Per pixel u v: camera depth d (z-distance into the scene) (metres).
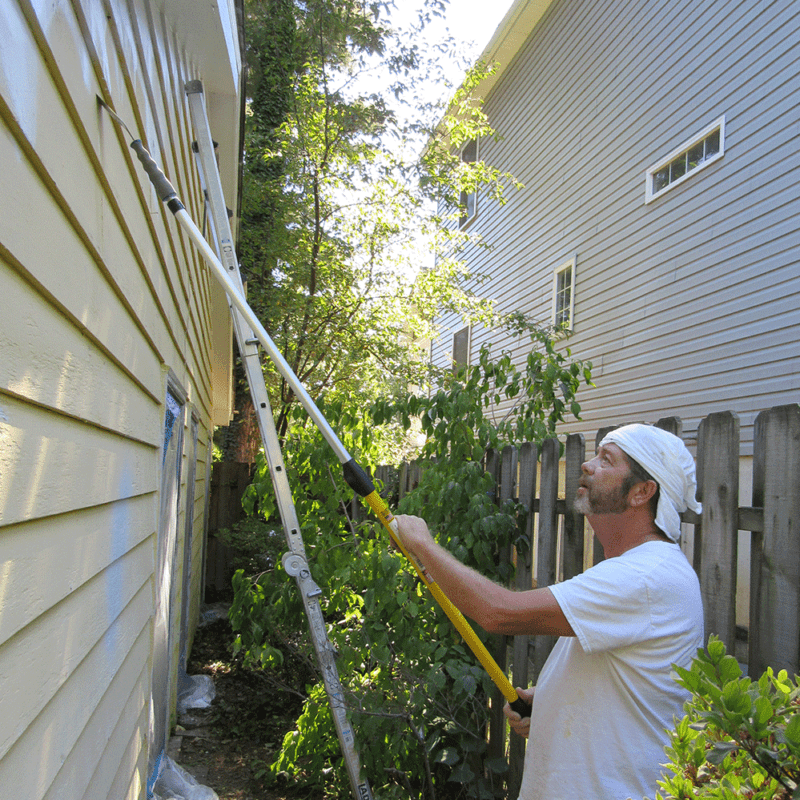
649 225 6.64
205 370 5.80
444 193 8.07
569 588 1.34
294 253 7.87
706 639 1.78
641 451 1.47
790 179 4.98
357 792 2.21
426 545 1.53
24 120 0.84
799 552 1.50
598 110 7.66
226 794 3.04
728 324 5.50
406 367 8.12
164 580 2.93
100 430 1.40
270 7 8.64
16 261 0.81
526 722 1.69
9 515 0.81
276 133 7.62
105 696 1.51
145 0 1.82
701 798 0.86
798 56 4.97
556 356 3.26
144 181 1.87
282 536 6.03
